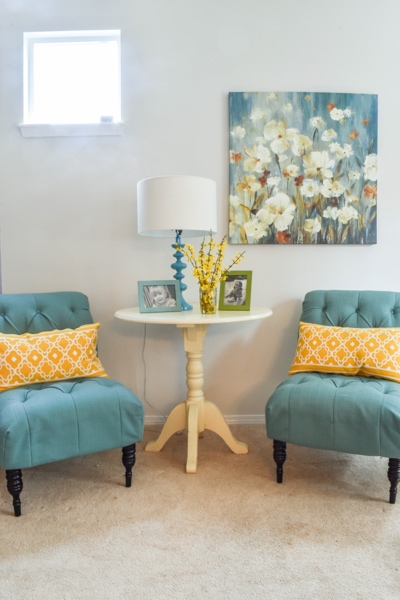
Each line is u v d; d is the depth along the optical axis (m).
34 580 1.23
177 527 1.47
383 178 2.40
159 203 1.91
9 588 1.20
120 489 1.72
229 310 2.06
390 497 1.61
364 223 2.38
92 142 2.37
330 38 2.36
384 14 2.36
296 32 2.36
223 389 2.46
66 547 1.37
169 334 2.44
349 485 1.75
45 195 2.38
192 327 1.95
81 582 1.22
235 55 2.35
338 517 1.52
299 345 2.05
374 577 1.23
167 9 2.35
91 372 1.93
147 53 2.36
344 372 1.90
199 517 1.52
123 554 1.33
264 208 2.36
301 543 1.38
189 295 2.41
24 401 1.62
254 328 2.43
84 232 2.39
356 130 2.36
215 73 2.35
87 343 1.95
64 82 2.52
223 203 2.38
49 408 1.55
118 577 1.24
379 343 1.89
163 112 2.36
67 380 1.89
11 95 2.37
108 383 1.83
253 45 2.35
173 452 2.07
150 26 2.35
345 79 2.37
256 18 2.35
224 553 1.33
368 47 2.37
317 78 2.37
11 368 1.76
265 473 1.85
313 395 1.66
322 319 2.14
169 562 1.30
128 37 2.36
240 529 1.45
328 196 2.37
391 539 1.40
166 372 2.45
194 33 2.35
